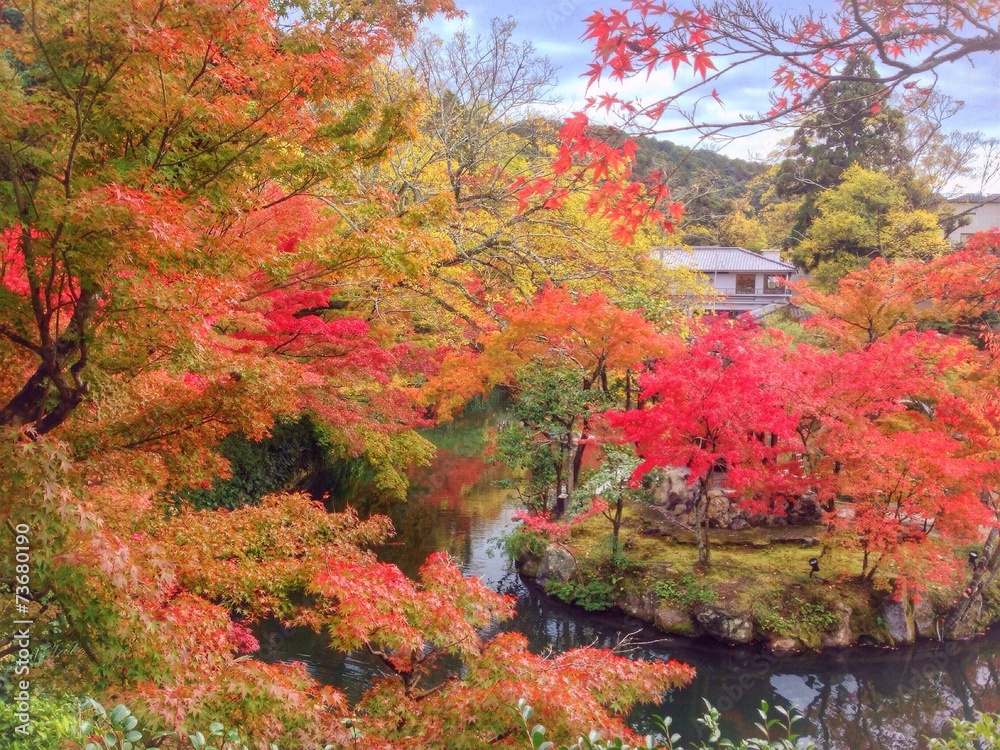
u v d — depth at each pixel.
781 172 31.77
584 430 15.19
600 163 3.23
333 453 18.45
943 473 12.09
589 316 13.15
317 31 5.23
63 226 4.08
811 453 14.89
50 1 4.21
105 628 4.41
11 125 4.07
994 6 2.84
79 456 5.62
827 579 13.53
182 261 4.74
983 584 13.10
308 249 6.06
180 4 4.35
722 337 13.27
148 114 4.58
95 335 4.73
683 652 12.38
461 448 27.17
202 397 5.82
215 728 3.60
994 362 14.43
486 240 13.09
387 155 6.43
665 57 2.87
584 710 4.67
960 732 4.12
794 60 2.85
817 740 10.19
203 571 5.97
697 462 12.45
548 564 14.80
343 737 4.90
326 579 5.63
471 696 4.86
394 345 14.90
